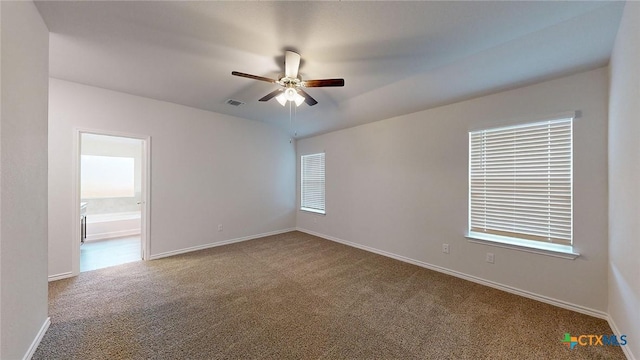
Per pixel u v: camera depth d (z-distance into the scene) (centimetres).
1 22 125
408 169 358
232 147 453
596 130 212
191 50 219
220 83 295
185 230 396
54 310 220
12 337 139
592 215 214
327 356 167
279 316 215
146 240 357
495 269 272
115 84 300
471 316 216
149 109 354
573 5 154
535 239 248
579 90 220
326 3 158
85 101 304
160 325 200
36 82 167
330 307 230
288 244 451
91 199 568
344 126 448
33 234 165
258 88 312
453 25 178
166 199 375
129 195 614
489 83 252
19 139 145
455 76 251
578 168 221
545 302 238
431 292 261
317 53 219
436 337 187
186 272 314
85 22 180
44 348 170
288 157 555
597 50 189
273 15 170
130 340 181
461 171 300
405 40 198
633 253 153
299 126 491
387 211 387
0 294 127
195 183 405
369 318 212
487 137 281
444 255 317
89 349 171
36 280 170
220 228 439
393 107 340
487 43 199
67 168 293
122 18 175
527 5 156
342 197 464
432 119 330
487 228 282
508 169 266
